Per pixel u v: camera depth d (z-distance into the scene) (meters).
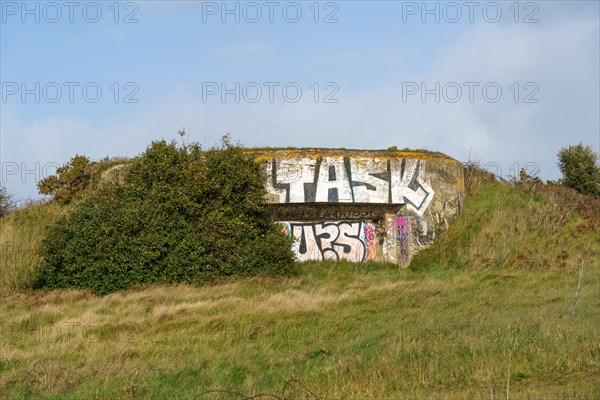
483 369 11.23
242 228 22.53
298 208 25.19
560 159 35.22
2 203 32.06
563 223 27.25
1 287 21.94
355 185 25.31
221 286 20.50
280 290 20.42
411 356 11.66
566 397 9.69
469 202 27.84
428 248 25.94
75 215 21.73
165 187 22.20
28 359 12.46
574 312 15.69
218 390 9.78
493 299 18.66
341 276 23.66
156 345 13.45
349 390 10.35
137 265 20.97
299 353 12.49
